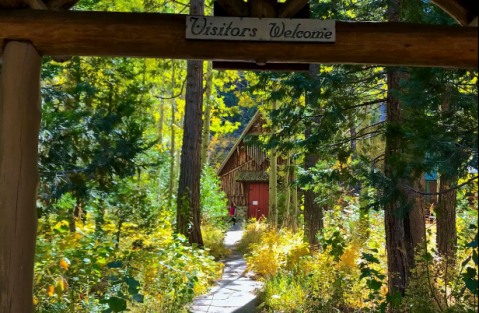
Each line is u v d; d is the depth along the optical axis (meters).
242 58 3.88
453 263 5.38
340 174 6.20
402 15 6.25
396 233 6.07
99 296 5.66
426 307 4.45
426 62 3.87
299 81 6.32
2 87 3.68
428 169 4.61
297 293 6.52
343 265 6.24
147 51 3.84
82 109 7.82
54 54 3.82
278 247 8.86
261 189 25.80
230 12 3.93
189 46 3.84
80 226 5.78
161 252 6.62
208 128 15.88
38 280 4.44
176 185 17.39
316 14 7.26
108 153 7.23
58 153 6.71
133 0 13.01
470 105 4.29
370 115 8.02
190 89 11.09
